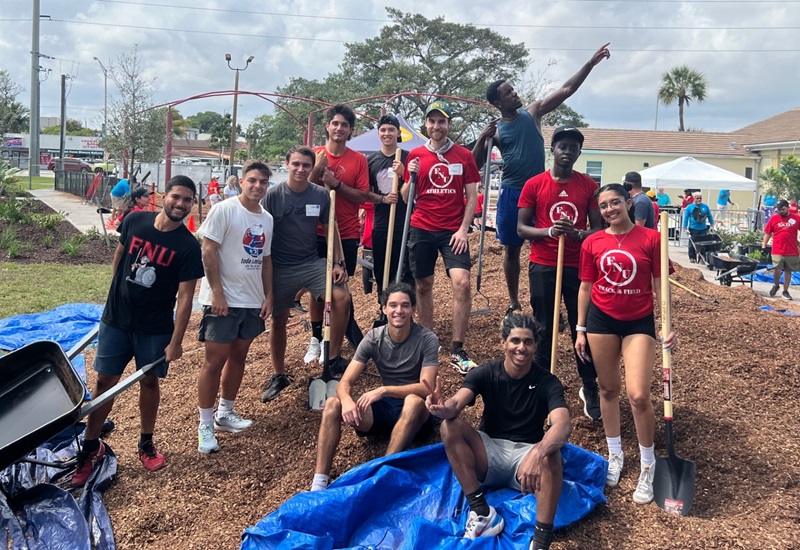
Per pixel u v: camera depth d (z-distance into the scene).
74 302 10.23
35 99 41.91
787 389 5.67
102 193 26.41
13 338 8.05
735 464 4.65
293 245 5.47
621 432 5.07
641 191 9.27
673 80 50.81
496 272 9.59
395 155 6.55
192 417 5.65
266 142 59.88
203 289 5.08
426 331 4.71
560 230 4.92
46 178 44.22
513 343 4.00
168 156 17.97
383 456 4.55
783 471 4.55
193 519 4.26
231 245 4.90
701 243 16.33
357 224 6.40
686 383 5.71
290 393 5.80
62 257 14.47
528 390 4.15
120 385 4.43
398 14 42.22
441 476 4.20
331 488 4.02
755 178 32.72
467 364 5.68
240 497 4.48
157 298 4.65
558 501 3.89
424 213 5.90
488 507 3.85
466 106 40.34
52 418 4.29
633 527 4.06
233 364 5.20
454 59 41.41
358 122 42.28
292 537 3.62
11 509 4.20
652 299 4.40
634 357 4.29
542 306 5.39
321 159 5.92
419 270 5.99
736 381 5.75
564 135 5.05
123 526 4.18
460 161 5.82
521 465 3.74
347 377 4.56
